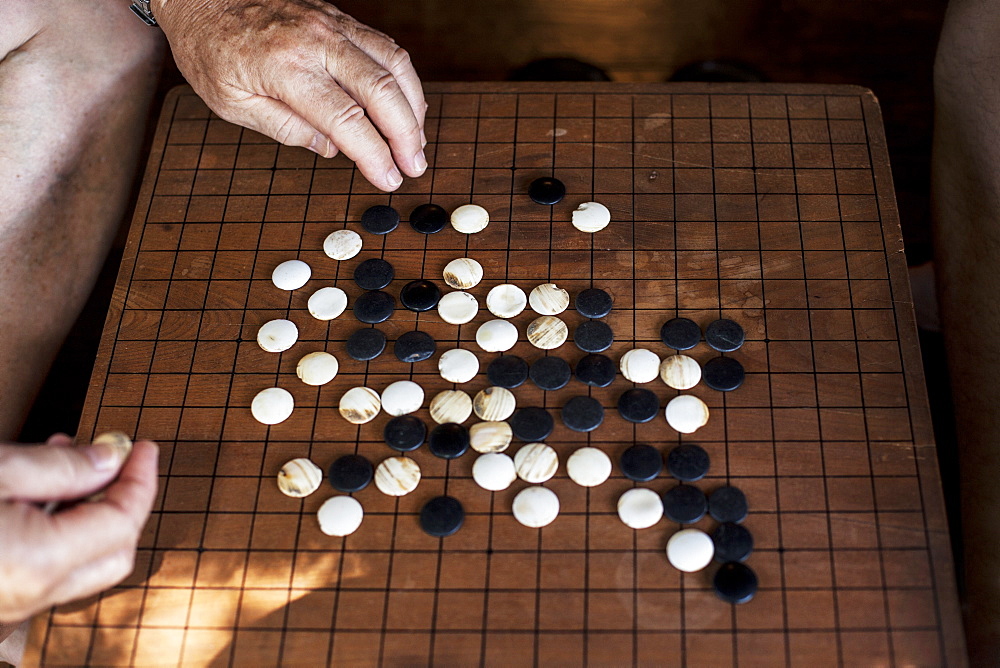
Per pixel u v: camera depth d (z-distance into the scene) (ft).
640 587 2.22
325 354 2.41
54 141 2.72
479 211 2.54
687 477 2.29
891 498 2.28
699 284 2.47
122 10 2.83
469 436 2.34
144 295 2.50
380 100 2.48
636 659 2.17
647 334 2.43
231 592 2.24
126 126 2.87
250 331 2.46
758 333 2.42
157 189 2.62
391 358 2.42
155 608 2.23
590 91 2.69
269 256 2.53
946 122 2.83
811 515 2.27
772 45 3.68
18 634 2.63
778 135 2.62
